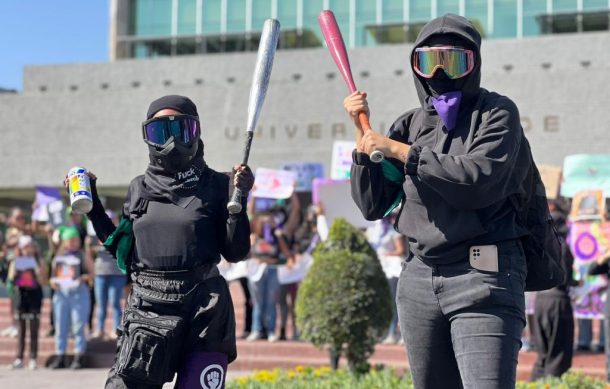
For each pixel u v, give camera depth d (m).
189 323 5.87
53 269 17.23
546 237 5.46
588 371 14.82
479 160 4.90
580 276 15.09
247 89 33.72
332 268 12.55
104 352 17.80
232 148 33.50
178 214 5.92
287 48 41.44
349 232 12.99
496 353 4.99
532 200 5.48
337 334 12.42
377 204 5.65
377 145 5.21
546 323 12.21
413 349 5.45
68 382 15.30
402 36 39.97
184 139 5.93
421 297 5.34
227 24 42.38
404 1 40.03
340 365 15.97
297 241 18.36
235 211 5.84
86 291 17.39
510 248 5.20
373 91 32.59
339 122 32.56
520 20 38.31
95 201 6.36
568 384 11.30
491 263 5.09
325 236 17.27
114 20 43.22
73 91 35.75
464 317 5.12
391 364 15.05
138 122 34.94
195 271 5.91
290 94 33.16
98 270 17.83
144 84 37.78
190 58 37.56
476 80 5.26
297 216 18.77
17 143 35.91
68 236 17.23
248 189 5.96
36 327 17.25
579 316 15.67
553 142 30.06
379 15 40.31
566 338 12.20
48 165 35.53
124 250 6.18
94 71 38.44
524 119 30.44
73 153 35.41
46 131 35.75
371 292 12.48
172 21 43.06
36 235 21.17
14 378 15.81
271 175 18.33
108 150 35.12
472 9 39.00
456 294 5.16
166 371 5.80
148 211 5.98
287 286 18.02
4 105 36.19
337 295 12.45
